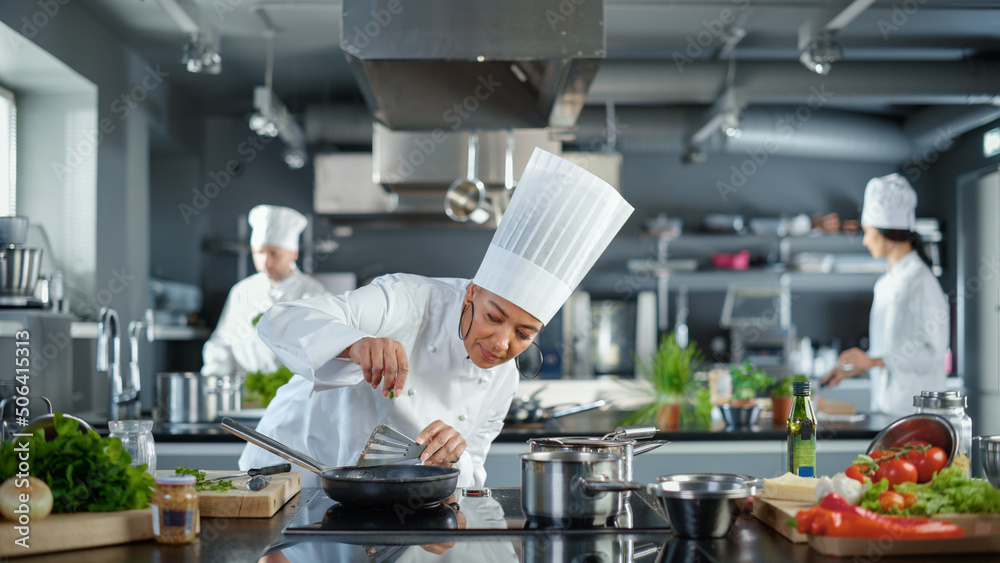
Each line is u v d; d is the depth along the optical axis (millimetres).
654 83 4523
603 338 5711
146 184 4641
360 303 1480
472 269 5859
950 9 4121
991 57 4766
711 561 922
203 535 1055
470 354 1431
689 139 5227
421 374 1604
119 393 2773
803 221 5711
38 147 3945
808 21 3875
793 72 4547
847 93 4562
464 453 1615
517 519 1137
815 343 6062
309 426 1686
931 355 3275
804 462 1351
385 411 1602
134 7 3867
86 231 3914
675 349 3131
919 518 979
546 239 1343
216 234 5773
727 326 5973
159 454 2396
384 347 1276
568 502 1074
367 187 5184
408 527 1081
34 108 3957
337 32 4355
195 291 5516
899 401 3283
